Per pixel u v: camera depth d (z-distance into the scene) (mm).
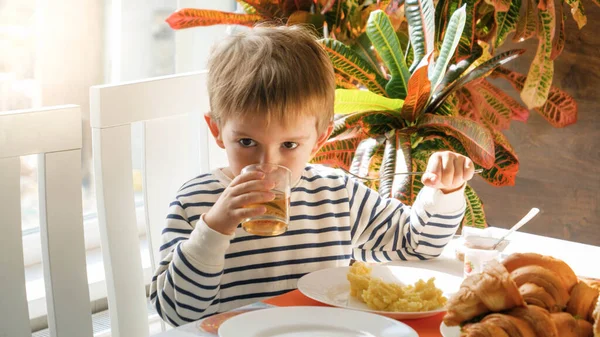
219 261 1024
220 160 1441
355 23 1733
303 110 1103
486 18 1851
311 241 1279
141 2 2238
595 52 2154
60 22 2084
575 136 2234
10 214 1066
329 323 845
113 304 1238
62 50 2100
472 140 1483
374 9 1730
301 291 964
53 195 1110
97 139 1222
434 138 1580
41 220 1115
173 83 1323
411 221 1263
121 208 1242
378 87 1623
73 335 1142
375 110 1553
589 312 708
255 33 1207
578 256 1190
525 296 690
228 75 1129
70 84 2135
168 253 1148
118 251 1237
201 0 2336
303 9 1740
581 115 2211
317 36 1697
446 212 1202
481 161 1497
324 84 1161
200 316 1067
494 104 1788
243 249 1230
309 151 1154
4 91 2012
